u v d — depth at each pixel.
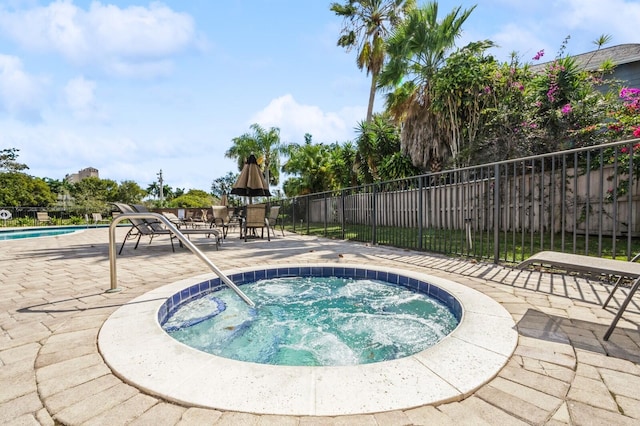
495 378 1.35
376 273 3.68
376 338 2.25
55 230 14.52
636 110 6.03
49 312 2.21
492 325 1.92
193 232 5.66
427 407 1.16
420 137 9.55
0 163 25.00
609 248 4.72
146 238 8.16
